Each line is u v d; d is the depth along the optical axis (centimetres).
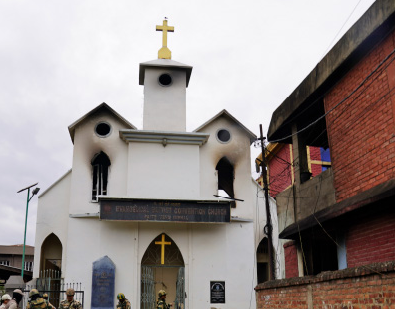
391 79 834
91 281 1853
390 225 809
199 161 2056
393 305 578
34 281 1870
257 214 2097
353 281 668
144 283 1909
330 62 999
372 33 855
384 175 841
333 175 1016
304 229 1061
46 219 1983
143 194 1959
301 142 1202
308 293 800
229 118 2155
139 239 1930
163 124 2169
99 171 2045
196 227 1981
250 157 2130
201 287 1911
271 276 1557
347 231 940
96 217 1934
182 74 2259
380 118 861
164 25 2362
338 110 1007
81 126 2039
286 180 2353
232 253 1975
